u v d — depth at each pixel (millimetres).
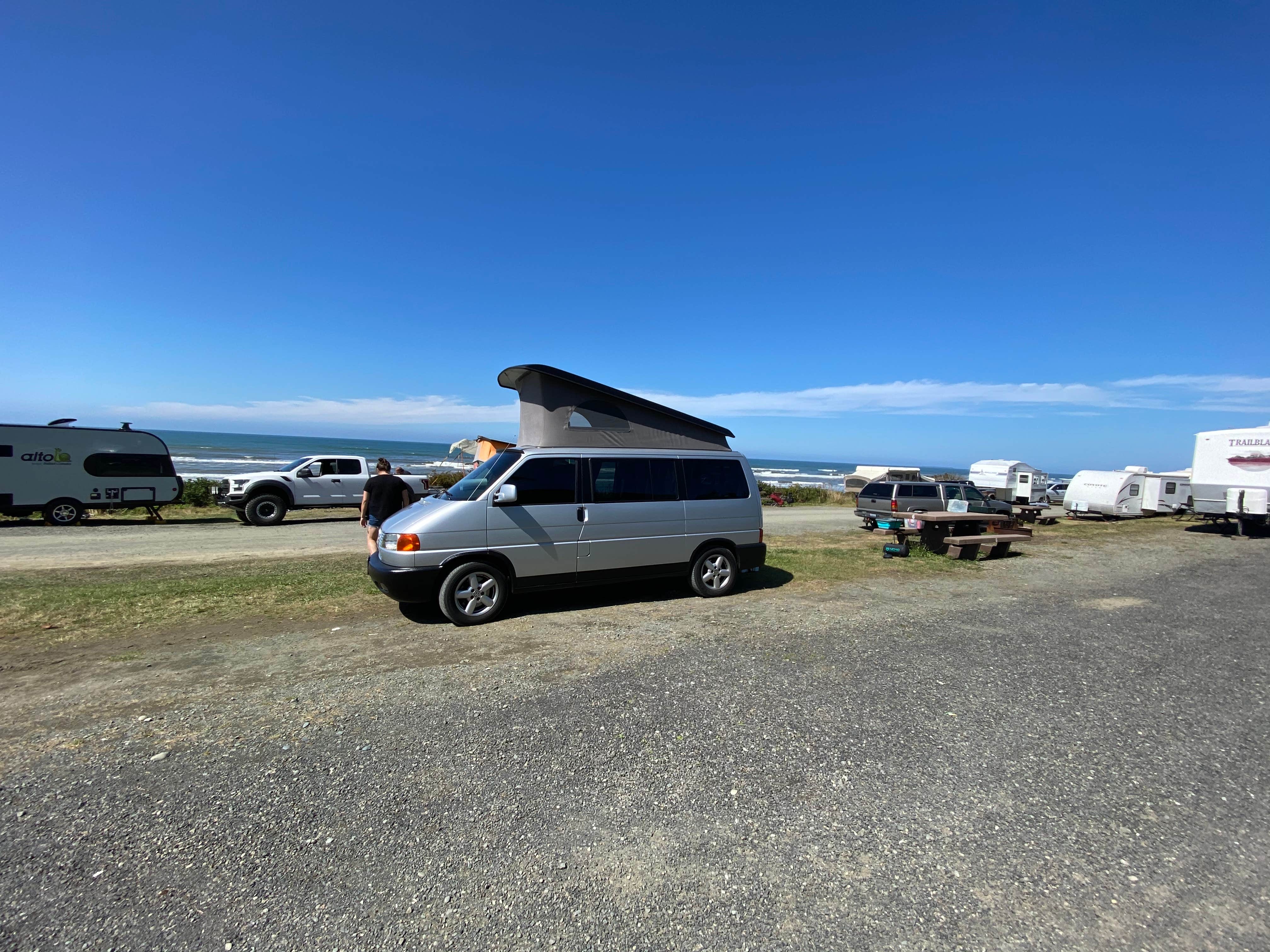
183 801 2863
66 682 4359
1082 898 2305
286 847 2551
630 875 2414
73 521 15039
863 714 3934
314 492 16406
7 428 14289
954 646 5426
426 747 3410
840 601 7211
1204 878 2420
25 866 2406
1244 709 4105
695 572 7211
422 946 2055
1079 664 4980
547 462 6500
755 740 3547
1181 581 8836
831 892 2328
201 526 15312
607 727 3691
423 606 6711
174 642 5340
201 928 2117
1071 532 15508
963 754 3416
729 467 7496
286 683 4371
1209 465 15078
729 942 2084
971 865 2490
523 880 2379
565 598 7184
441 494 6828
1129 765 3320
